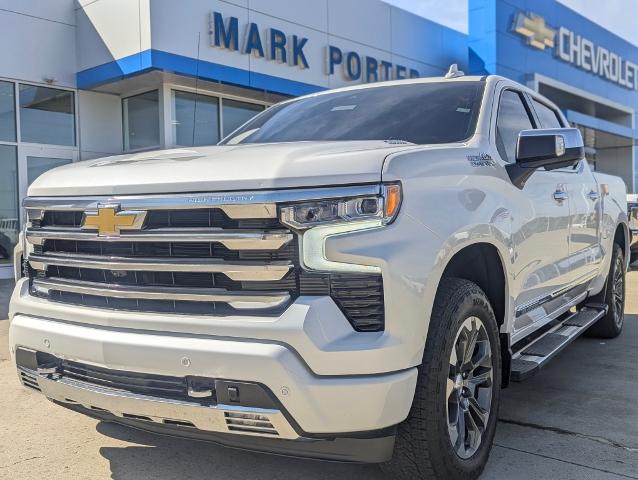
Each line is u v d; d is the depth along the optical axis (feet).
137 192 9.23
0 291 32.04
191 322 8.75
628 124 91.45
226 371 8.41
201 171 9.03
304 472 10.84
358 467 10.96
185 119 43.55
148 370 8.93
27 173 40.75
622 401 14.42
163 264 9.00
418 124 12.39
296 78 46.75
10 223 40.24
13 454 11.84
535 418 13.39
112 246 9.50
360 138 12.29
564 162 11.90
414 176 9.21
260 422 8.45
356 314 8.50
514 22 65.57
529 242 12.40
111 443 12.30
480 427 10.66
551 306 14.96
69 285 10.00
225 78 41.78
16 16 39.75
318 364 8.23
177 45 39.19
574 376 16.48
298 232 8.44
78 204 9.72
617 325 20.57
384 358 8.41
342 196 8.50
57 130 42.09
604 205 18.30
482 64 64.18
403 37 56.39
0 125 39.55
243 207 8.53
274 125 14.08
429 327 9.35
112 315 9.36
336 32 49.98
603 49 82.94
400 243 8.69
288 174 8.55
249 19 43.45
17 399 15.02
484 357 10.75
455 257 10.34
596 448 11.77
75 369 9.84
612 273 19.89
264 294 8.53
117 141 44.96
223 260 8.73
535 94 15.87
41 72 40.88
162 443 12.26
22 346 10.45
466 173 10.52
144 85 42.27
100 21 40.65
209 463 11.30
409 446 9.18
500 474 10.71
